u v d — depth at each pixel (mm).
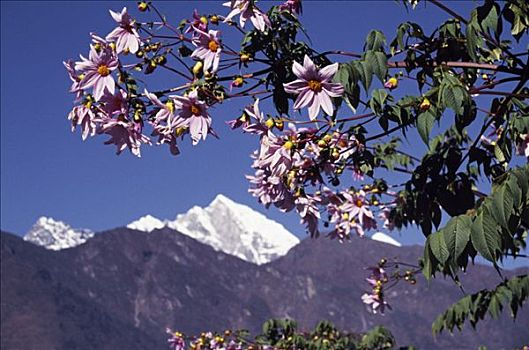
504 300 6258
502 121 4812
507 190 3506
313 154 4609
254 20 3990
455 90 3887
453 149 5152
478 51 4668
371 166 5074
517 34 4348
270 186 4688
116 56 3857
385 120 4273
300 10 4367
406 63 4293
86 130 3918
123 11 3916
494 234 3434
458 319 6535
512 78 4332
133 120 3904
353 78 3818
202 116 3855
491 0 4137
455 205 5109
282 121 4098
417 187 5273
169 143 3941
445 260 3455
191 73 4090
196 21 4082
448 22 4473
